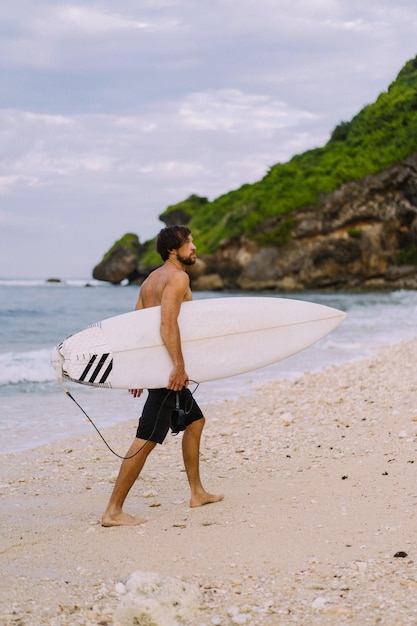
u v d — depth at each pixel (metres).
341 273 55.22
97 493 5.03
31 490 5.11
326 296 43.88
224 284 59.25
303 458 5.71
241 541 3.80
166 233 4.44
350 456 5.66
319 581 3.21
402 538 3.72
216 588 3.18
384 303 34.06
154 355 4.30
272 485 4.95
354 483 4.85
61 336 19.66
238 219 59.62
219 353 4.49
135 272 80.75
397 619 2.78
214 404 8.70
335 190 54.44
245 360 4.53
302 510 4.31
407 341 14.78
